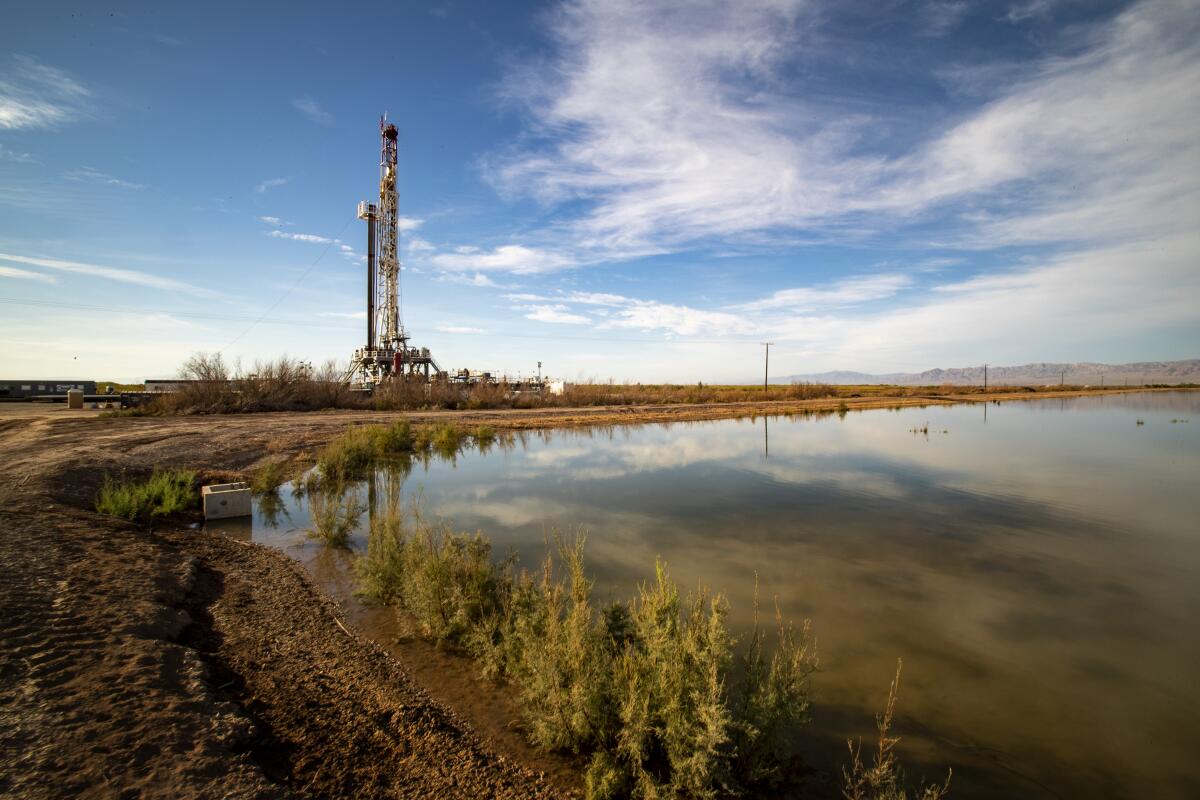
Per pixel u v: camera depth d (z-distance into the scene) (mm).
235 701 4223
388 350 48219
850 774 3959
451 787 3604
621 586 7609
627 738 3834
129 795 2947
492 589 6418
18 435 18812
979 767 4105
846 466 17984
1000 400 62469
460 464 18266
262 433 21484
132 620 5152
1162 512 12078
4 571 5824
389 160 49375
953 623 6625
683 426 31891
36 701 3666
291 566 8055
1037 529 10766
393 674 5105
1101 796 3822
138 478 12547
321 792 3348
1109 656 5871
